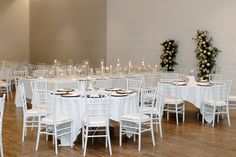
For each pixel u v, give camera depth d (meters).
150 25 11.79
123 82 9.06
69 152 5.04
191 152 5.05
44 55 15.88
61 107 5.42
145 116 5.38
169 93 7.14
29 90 8.38
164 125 6.91
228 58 9.80
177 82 7.41
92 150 5.14
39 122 5.20
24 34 16.16
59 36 15.08
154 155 4.90
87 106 4.91
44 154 4.92
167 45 11.02
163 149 5.20
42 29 15.86
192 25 10.60
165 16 11.33
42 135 6.00
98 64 13.55
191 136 6.00
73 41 14.49
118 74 9.61
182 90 7.26
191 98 7.28
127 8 12.48
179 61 10.99
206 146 5.38
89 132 5.93
